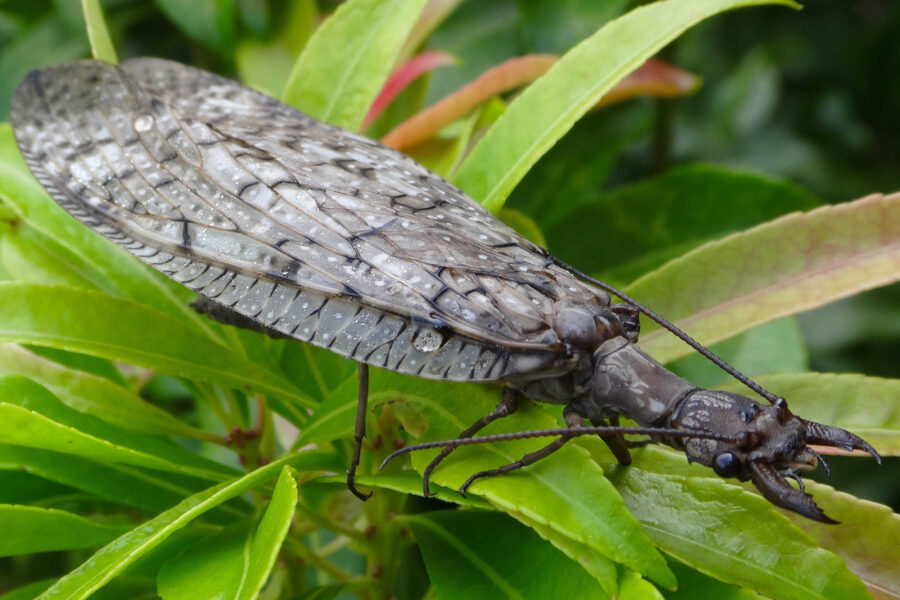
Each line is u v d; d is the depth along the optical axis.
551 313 0.29
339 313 0.29
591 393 0.29
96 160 0.30
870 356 0.43
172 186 0.30
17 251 0.31
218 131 0.30
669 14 0.30
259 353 0.31
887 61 0.49
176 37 0.40
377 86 0.31
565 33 0.35
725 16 0.53
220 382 0.30
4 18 0.41
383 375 0.29
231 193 0.30
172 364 0.30
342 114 0.31
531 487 0.28
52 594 0.27
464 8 0.42
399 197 0.30
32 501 0.30
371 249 0.29
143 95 0.30
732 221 0.34
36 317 0.29
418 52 0.34
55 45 0.37
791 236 0.30
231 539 0.28
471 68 0.41
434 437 0.29
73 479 0.29
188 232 0.29
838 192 0.49
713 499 0.28
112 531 0.29
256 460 0.31
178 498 0.30
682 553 0.28
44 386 0.29
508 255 0.29
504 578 0.28
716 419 0.28
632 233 0.34
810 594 0.28
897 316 0.42
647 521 0.28
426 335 0.29
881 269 0.30
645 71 0.34
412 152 0.33
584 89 0.30
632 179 0.50
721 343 0.33
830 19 0.52
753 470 0.28
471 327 0.29
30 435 0.28
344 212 0.29
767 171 0.50
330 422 0.29
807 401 0.30
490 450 0.29
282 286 0.29
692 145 0.51
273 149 0.30
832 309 0.43
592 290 0.29
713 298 0.30
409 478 0.29
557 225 0.34
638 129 0.40
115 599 0.29
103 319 0.29
